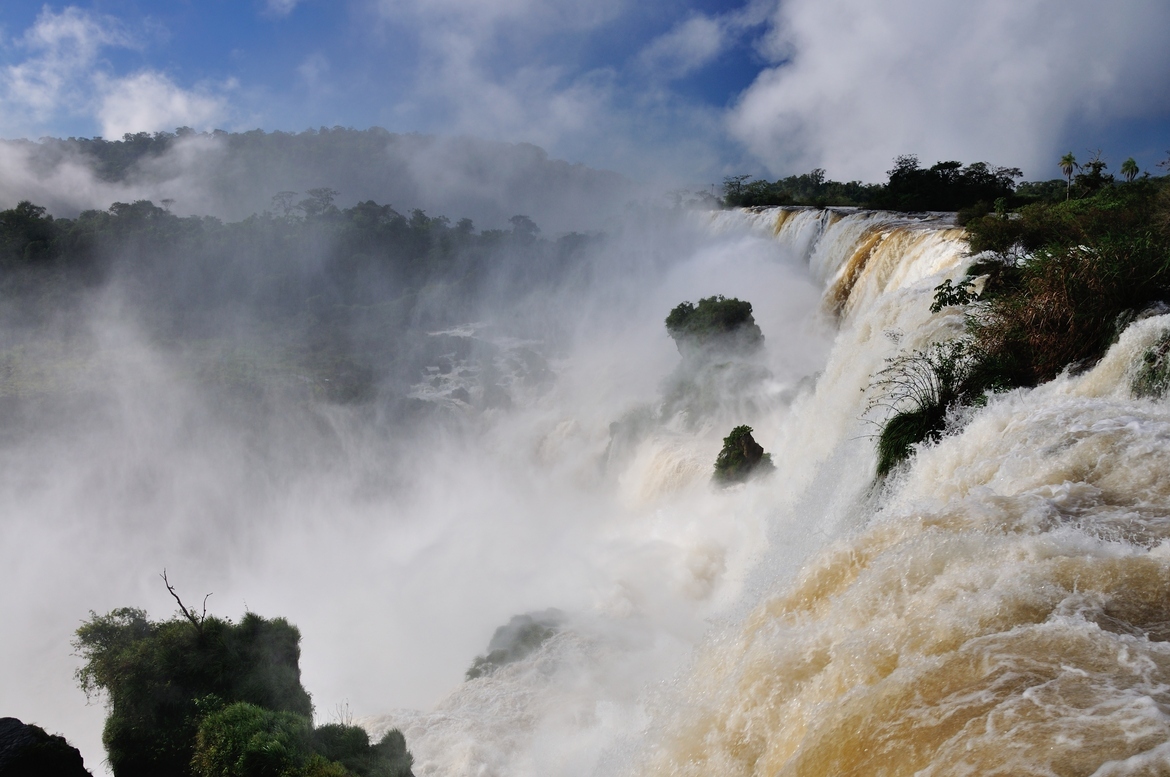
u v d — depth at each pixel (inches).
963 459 408.8
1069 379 444.1
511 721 654.5
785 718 255.1
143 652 585.3
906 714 197.3
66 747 436.8
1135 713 166.9
